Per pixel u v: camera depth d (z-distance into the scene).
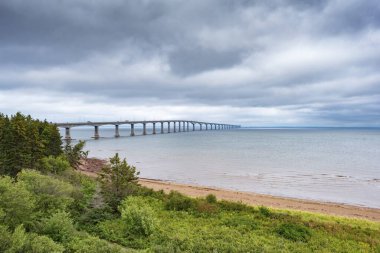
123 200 29.72
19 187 21.78
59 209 22.94
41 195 24.00
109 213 27.69
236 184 58.03
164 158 101.44
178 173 70.62
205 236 23.22
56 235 20.31
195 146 154.88
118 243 21.88
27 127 50.12
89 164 78.81
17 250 15.34
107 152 119.81
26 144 46.81
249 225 27.03
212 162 91.25
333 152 125.00
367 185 58.06
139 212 24.95
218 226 26.70
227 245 21.12
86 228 24.25
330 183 59.69
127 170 31.77
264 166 82.75
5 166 44.94
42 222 21.48
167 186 52.84
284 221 29.09
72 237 20.44
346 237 25.02
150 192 38.94
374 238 25.44
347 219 33.00
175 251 20.23
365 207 42.00
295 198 46.69
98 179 38.34
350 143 188.25
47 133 59.00
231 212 31.86
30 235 17.23
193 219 28.66
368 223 31.62
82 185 38.97
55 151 59.47
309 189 54.16
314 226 27.83
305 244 22.80
